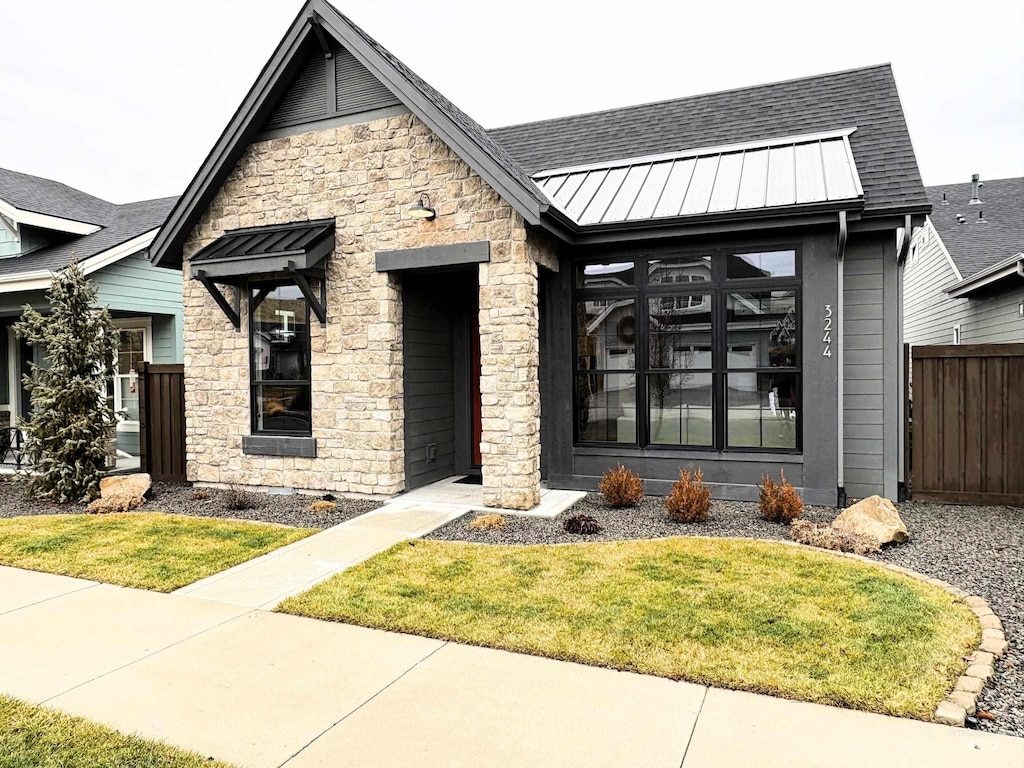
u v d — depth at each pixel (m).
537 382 7.79
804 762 2.85
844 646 3.83
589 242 8.09
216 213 9.09
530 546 6.11
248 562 5.85
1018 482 7.53
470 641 4.12
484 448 7.67
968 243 15.63
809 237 7.49
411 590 4.96
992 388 7.57
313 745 3.05
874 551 5.72
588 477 8.53
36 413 8.88
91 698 3.51
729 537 6.30
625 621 4.27
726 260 7.87
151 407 9.99
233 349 9.04
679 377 8.15
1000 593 4.76
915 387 7.79
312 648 4.09
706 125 10.23
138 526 7.11
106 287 11.53
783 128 9.52
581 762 2.89
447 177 7.77
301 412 8.77
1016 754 2.87
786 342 7.69
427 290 9.16
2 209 11.95
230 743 3.07
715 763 2.87
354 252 8.31
